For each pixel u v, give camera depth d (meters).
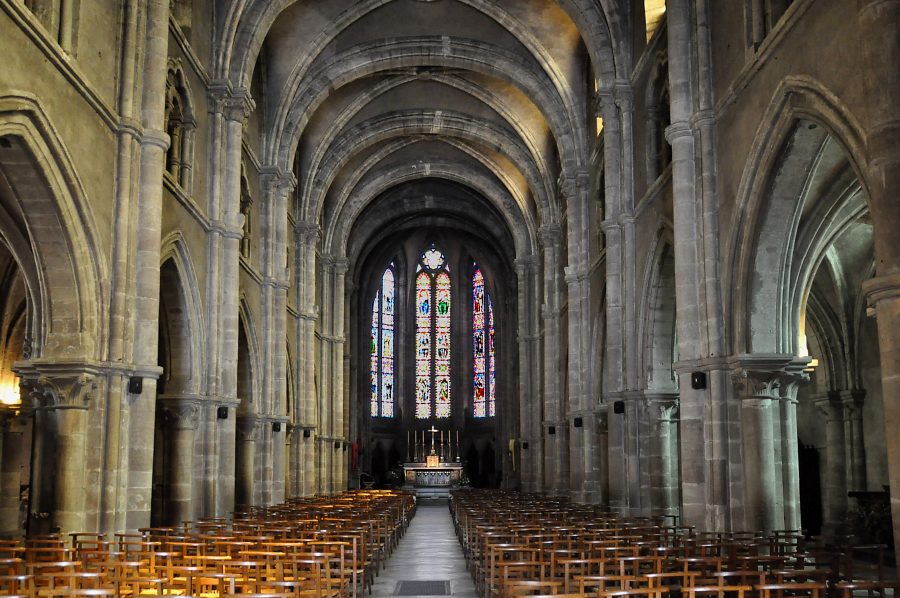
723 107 18.70
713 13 19.61
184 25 24.11
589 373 34.19
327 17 33.38
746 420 17.58
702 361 18.48
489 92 40.34
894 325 11.09
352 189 49.34
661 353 25.42
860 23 12.01
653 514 24.89
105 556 13.38
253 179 33.03
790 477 17.45
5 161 15.16
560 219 42.34
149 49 19.48
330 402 49.72
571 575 13.16
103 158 17.88
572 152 35.72
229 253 26.59
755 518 17.11
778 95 15.64
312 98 35.94
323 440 47.69
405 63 36.47
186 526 19.44
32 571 10.98
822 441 29.47
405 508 34.03
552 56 34.38
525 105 40.66
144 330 18.61
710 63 19.61
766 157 16.38
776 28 15.73
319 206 42.97
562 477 40.78
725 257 18.42
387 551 23.89
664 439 25.27
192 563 12.28
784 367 17.31
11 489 27.36
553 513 23.66
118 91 18.75
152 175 19.05
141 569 12.70
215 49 26.64
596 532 16.80
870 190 11.88
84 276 17.06
